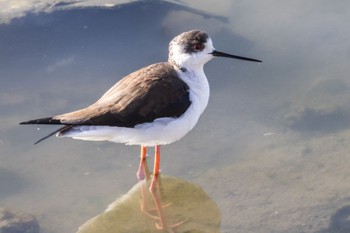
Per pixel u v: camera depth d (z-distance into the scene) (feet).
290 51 47.78
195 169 37.40
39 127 41.06
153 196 35.37
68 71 46.16
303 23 50.67
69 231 32.60
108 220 33.45
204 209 34.06
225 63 46.70
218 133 40.27
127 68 46.19
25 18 49.57
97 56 47.65
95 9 50.60
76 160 38.29
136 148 39.81
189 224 33.06
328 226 32.19
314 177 36.19
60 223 33.19
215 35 48.98
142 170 37.55
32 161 38.04
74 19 50.16
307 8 52.80
